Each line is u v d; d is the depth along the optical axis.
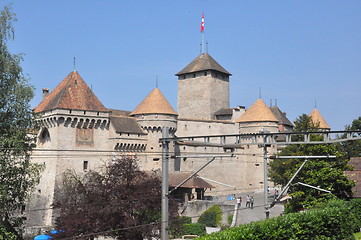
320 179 45.84
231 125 89.62
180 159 75.19
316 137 49.47
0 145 36.72
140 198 40.94
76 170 62.50
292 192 48.62
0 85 38.75
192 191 68.56
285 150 65.12
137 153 68.62
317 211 30.28
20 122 39.53
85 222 38.72
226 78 104.12
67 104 62.44
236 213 55.94
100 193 41.44
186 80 104.12
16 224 39.91
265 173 28.00
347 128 98.06
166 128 26.95
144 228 39.84
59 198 59.94
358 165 58.94
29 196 40.72
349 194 47.34
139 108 71.88
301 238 27.80
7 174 38.12
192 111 102.50
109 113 70.06
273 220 26.56
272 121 86.94
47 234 44.31
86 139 64.00
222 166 83.19
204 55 104.25
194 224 52.69
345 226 32.25
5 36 39.75
